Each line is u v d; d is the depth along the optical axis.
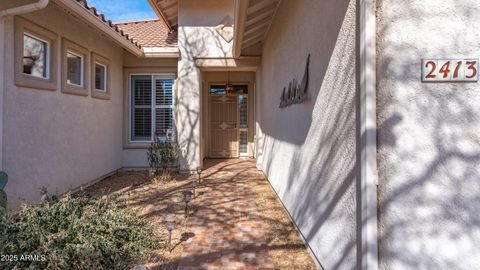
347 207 2.74
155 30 12.30
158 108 10.62
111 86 9.38
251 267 3.74
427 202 2.19
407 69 2.24
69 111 6.98
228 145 13.32
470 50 2.18
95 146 8.35
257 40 9.35
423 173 2.20
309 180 4.11
